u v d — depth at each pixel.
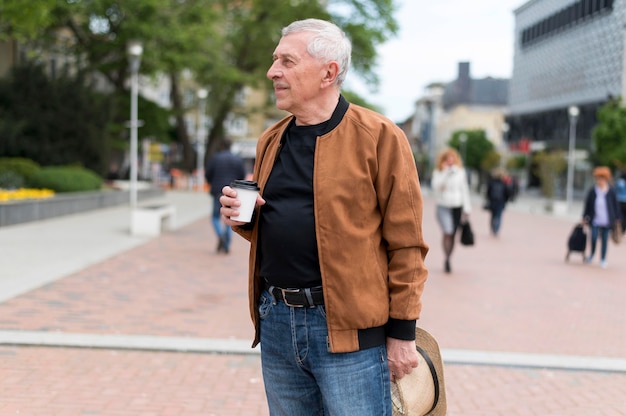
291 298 2.37
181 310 7.17
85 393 4.57
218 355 5.56
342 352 2.31
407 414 2.40
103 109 25.80
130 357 5.39
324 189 2.30
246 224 2.50
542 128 53.44
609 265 12.42
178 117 43.38
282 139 2.46
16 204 14.95
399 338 2.33
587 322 7.38
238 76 35.06
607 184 12.21
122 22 28.83
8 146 22.72
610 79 40.56
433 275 10.39
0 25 17.38
